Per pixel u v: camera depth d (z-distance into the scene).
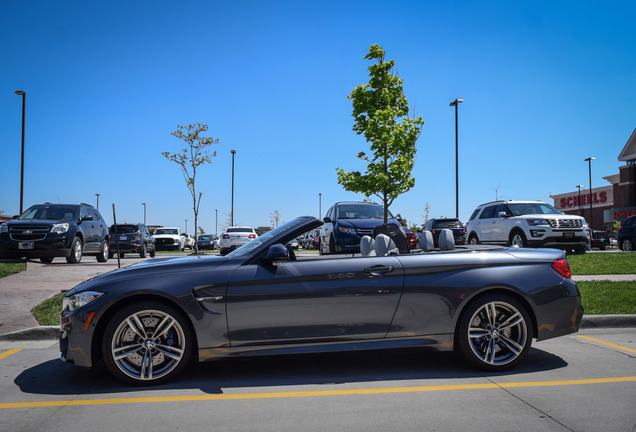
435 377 4.34
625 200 42.28
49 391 4.04
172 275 4.25
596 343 5.66
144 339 4.17
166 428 3.20
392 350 4.44
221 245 25.92
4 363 4.96
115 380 4.34
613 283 9.22
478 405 3.59
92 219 15.89
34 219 14.52
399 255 4.59
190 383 4.22
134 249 21.16
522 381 4.20
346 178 9.39
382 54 9.27
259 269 4.33
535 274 4.59
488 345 4.51
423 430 3.12
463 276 4.49
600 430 3.09
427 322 4.43
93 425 3.27
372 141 9.20
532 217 14.98
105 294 4.14
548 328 4.55
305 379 4.32
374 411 3.49
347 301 4.34
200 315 4.18
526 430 3.10
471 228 18.17
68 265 14.02
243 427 3.21
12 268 12.51
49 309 7.23
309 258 4.69
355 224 12.81
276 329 4.27
